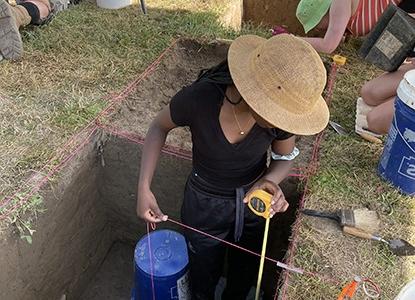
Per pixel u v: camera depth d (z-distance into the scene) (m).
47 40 3.08
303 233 2.02
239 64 1.58
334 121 2.64
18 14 3.02
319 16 3.15
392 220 2.08
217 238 2.07
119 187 2.68
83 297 2.81
